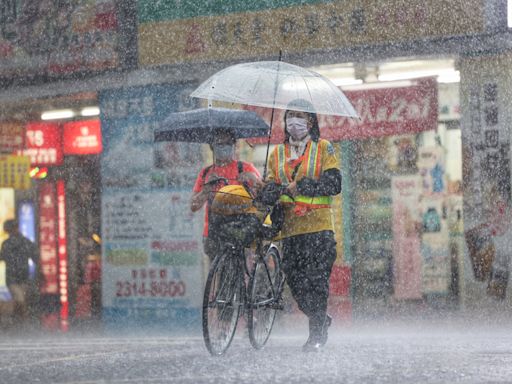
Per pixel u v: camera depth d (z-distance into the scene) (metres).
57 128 52.25
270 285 22.02
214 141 25.70
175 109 47.59
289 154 21.38
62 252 52.12
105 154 49.22
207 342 19.78
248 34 46.16
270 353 20.86
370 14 43.72
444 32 42.53
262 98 21.50
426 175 44.44
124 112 48.75
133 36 48.50
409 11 43.03
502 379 15.62
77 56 49.91
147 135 48.06
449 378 15.74
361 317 44.91
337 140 45.94
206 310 19.69
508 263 41.78
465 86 42.44
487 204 42.12
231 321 20.73
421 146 44.44
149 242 47.72
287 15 45.34
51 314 51.44
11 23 51.50
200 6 46.97
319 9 44.72
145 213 47.84
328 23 44.56
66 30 50.06
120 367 18.09
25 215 53.72
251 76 21.94
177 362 18.80
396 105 44.81
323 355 20.06
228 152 25.53
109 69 49.00
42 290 52.03
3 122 52.25
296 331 40.00
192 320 46.50
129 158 48.56
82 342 30.86
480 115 42.19
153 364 18.53
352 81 45.72
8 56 51.72
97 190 51.09
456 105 43.69
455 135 43.84
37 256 50.38
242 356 20.09
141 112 48.28
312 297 21.47
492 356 19.56
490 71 41.97
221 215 21.02
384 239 45.22
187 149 46.81
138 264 48.03
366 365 17.72
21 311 49.75
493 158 41.97
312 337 21.61
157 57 47.94
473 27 42.06
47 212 52.78
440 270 44.19
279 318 39.38
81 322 50.12
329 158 21.20
